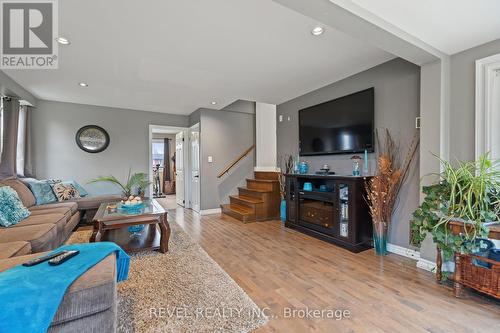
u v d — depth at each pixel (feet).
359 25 5.91
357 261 8.54
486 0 5.34
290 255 9.11
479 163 6.50
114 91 13.03
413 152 8.81
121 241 9.74
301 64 9.70
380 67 9.82
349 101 10.85
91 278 4.04
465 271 6.15
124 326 5.03
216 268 7.87
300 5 5.16
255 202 14.64
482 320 5.29
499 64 6.83
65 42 7.83
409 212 8.94
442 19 6.06
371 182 9.52
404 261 8.52
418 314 5.51
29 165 13.69
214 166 17.53
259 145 19.27
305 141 13.35
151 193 17.79
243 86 12.35
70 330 3.77
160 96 14.11
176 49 8.36
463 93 7.48
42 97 14.12
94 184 16.05
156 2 5.91
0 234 6.92
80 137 15.53
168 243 10.14
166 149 30.86
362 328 5.05
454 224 6.27
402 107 9.14
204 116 17.11
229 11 6.29
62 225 9.24
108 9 6.18
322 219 11.08
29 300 3.48
